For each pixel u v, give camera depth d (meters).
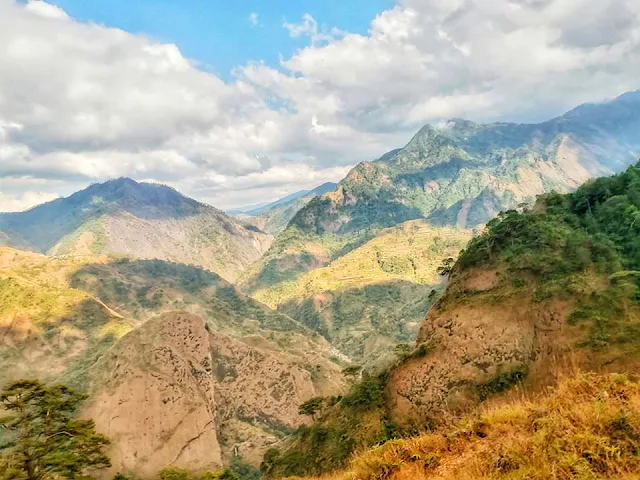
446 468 7.74
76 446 34.12
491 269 59.16
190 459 93.38
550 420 7.54
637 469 6.01
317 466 50.19
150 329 117.69
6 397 32.88
